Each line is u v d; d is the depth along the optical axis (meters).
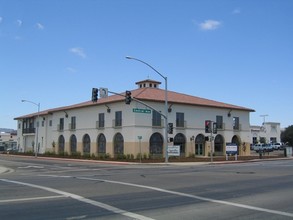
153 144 49.69
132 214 9.59
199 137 54.81
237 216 9.44
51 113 67.06
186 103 52.50
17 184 16.62
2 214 9.59
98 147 54.69
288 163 38.66
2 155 68.75
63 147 62.81
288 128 99.12
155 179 19.22
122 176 21.45
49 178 20.17
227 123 58.38
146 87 56.97
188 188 15.08
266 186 15.86
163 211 10.02
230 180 18.55
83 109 58.16
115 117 51.69
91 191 14.02
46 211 9.99
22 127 80.50
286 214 9.74
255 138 103.44
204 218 9.16
